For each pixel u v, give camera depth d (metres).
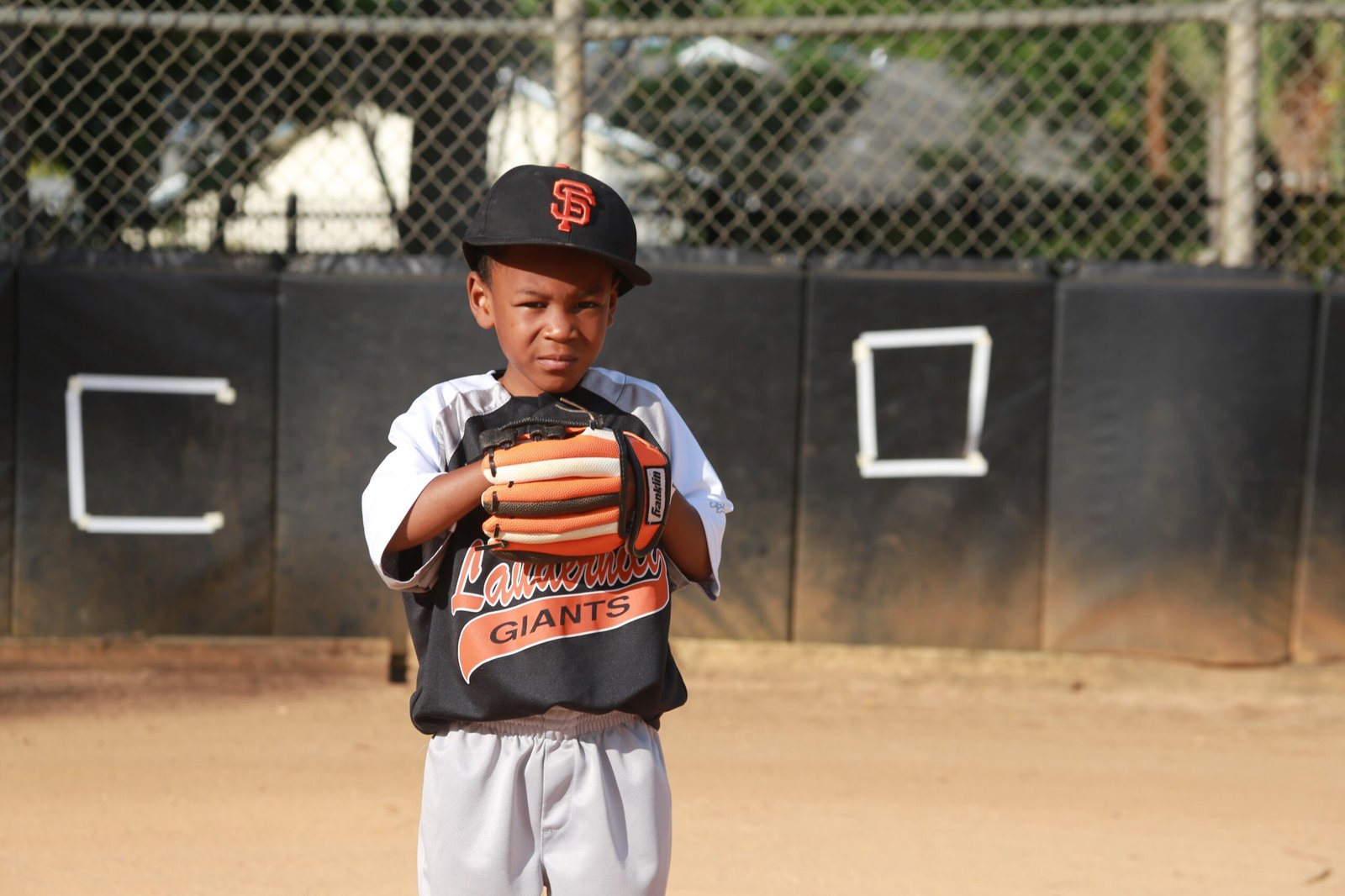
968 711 16.92
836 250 27.95
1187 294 17.62
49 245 22.08
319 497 18.00
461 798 6.52
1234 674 17.94
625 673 6.50
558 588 6.53
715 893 11.12
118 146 25.97
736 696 17.25
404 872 11.44
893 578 18.09
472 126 22.42
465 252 6.70
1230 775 14.78
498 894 6.50
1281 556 17.84
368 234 25.19
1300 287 17.61
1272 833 13.00
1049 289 17.83
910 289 17.84
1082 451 17.92
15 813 12.66
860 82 33.69
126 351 17.70
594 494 6.24
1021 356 17.88
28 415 17.64
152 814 12.75
